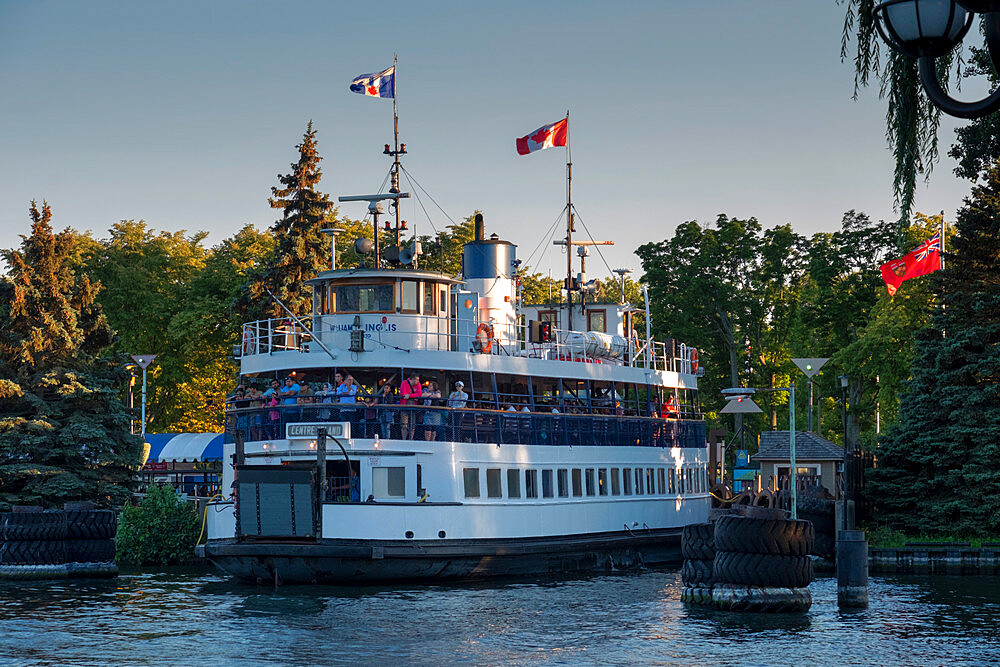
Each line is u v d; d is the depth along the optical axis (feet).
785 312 325.21
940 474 172.65
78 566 142.10
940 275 180.75
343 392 130.72
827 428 330.13
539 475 142.31
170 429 285.84
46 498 172.35
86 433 174.29
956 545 157.48
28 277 186.29
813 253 305.12
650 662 86.17
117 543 157.89
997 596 123.44
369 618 105.70
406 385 132.26
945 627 101.96
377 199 154.81
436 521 127.75
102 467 179.22
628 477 158.61
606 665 85.10
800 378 327.47
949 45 39.22
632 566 154.40
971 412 168.66
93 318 195.62
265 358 138.62
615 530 153.79
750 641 94.68
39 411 176.55
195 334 268.41
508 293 160.04
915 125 70.08
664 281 323.78
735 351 320.70
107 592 125.90
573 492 147.64
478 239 160.25
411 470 129.08
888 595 124.26
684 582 117.39
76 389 177.88
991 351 168.96
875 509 177.68
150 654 89.35
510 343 155.43
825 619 106.32
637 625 102.32
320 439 124.98
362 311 139.95
